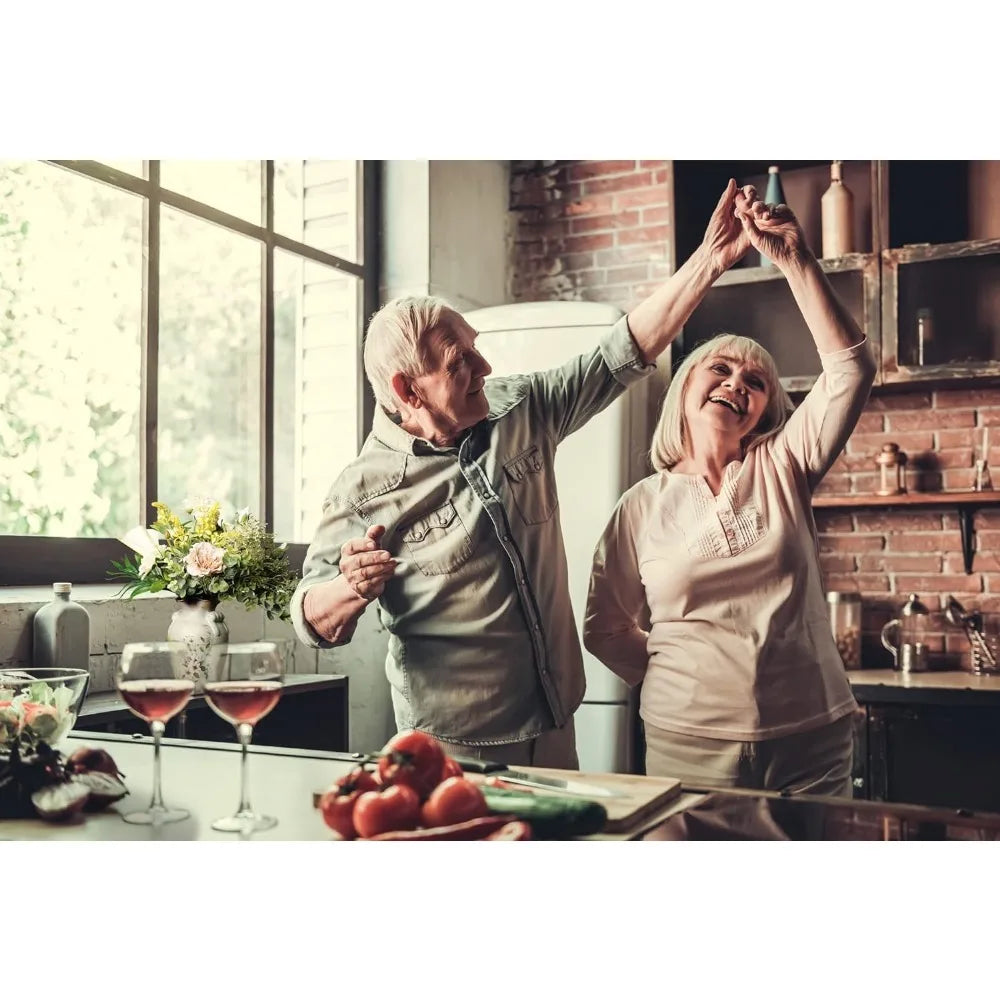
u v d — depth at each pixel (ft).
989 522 10.22
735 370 7.27
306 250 10.74
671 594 6.89
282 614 7.59
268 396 10.20
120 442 8.71
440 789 3.20
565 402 7.04
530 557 6.69
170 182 9.30
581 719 9.80
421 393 6.69
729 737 6.56
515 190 12.85
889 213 10.07
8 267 7.89
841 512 10.78
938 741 8.88
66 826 3.47
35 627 6.91
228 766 4.47
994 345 9.63
